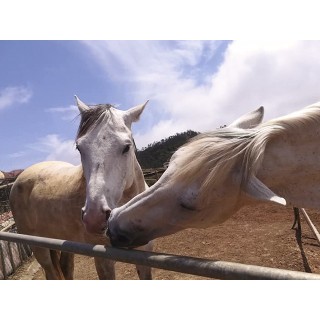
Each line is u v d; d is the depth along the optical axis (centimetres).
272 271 93
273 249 524
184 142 158
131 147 246
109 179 219
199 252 560
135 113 269
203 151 141
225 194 144
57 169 343
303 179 153
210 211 148
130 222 151
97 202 205
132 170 254
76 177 284
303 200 154
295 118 149
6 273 505
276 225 671
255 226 684
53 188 309
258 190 132
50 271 353
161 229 152
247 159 139
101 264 254
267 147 149
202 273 107
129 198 270
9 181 873
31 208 339
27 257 595
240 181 141
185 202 142
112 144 226
